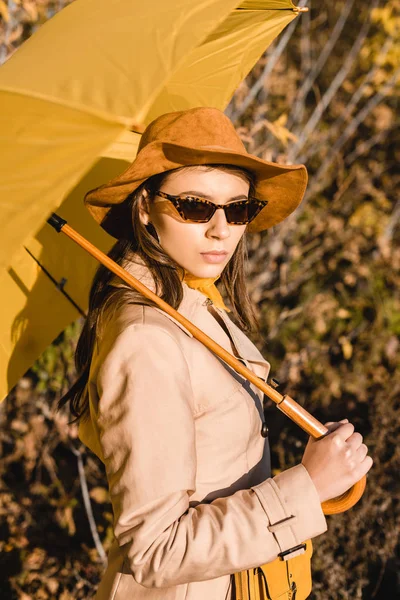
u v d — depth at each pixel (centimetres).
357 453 171
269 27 246
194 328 175
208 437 175
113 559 187
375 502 372
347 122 587
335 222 526
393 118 579
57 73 146
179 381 164
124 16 169
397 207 557
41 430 426
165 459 155
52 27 183
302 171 190
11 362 229
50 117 134
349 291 532
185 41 155
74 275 240
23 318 230
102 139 127
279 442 404
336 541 361
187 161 172
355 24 639
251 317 226
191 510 161
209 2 170
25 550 399
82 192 241
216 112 179
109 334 170
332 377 476
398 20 509
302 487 165
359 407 468
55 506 421
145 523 153
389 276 530
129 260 190
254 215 186
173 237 181
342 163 539
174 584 157
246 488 182
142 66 145
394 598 372
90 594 377
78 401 201
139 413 157
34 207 128
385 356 502
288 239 516
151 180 183
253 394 194
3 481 438
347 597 349
